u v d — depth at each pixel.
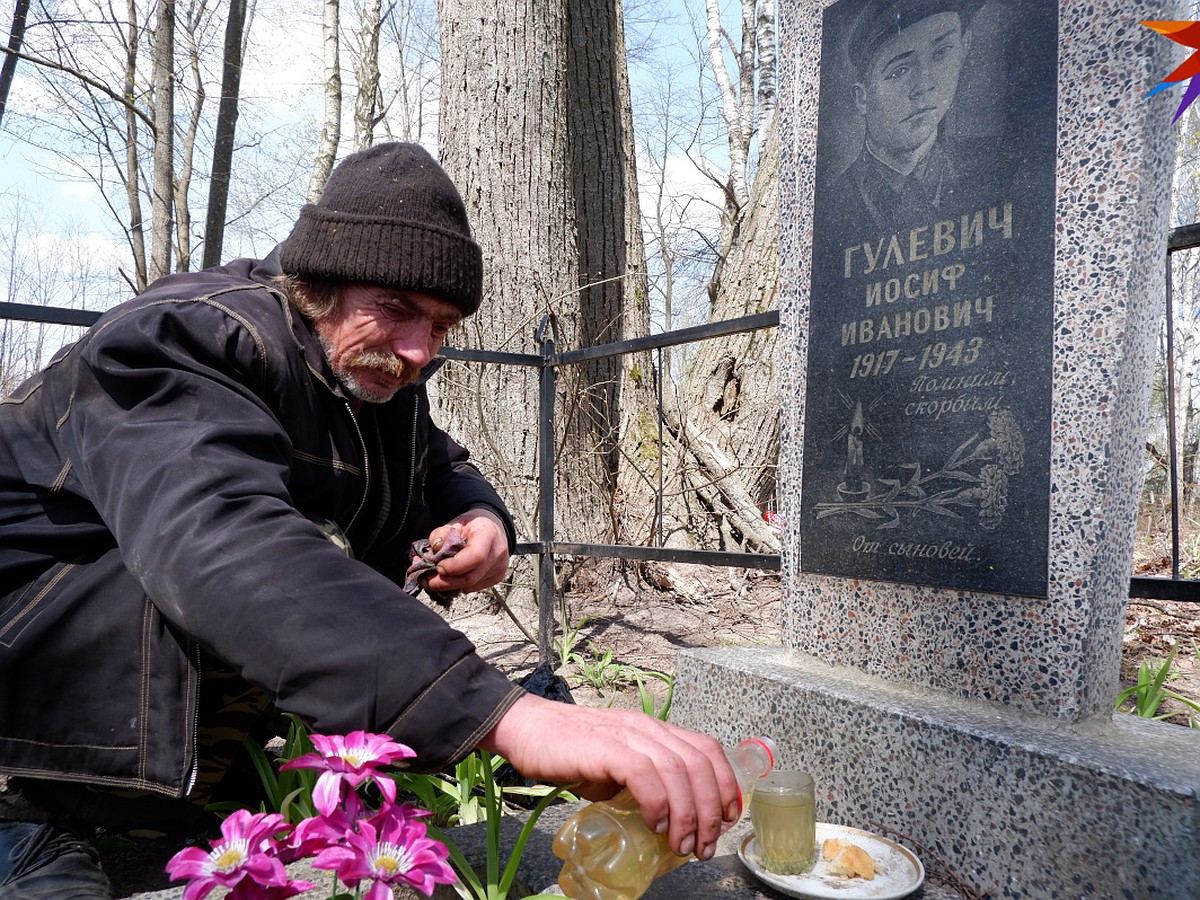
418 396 1.86
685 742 0.97
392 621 0.99
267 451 1.23
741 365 6.44
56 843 1.34
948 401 1.64
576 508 4.70
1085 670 1.43
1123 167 1.40
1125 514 1.49
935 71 1.69
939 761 1.43
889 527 1.72
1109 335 1.42
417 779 1.78
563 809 1.60
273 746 2.29
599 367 5.37
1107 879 1.20
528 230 4.85
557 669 3.36
